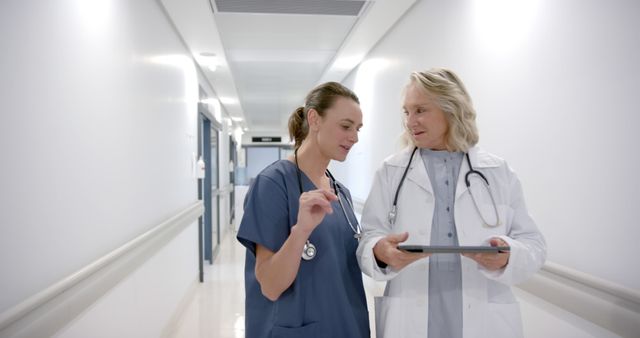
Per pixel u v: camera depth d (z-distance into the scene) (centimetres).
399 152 122
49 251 126
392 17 313
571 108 139
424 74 109
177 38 326
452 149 113
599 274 128
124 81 194
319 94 102
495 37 184
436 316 107
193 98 401
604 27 124
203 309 337
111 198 176
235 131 1080
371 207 118
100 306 161
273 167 105
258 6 303
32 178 118
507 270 95
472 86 206
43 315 117
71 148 140
